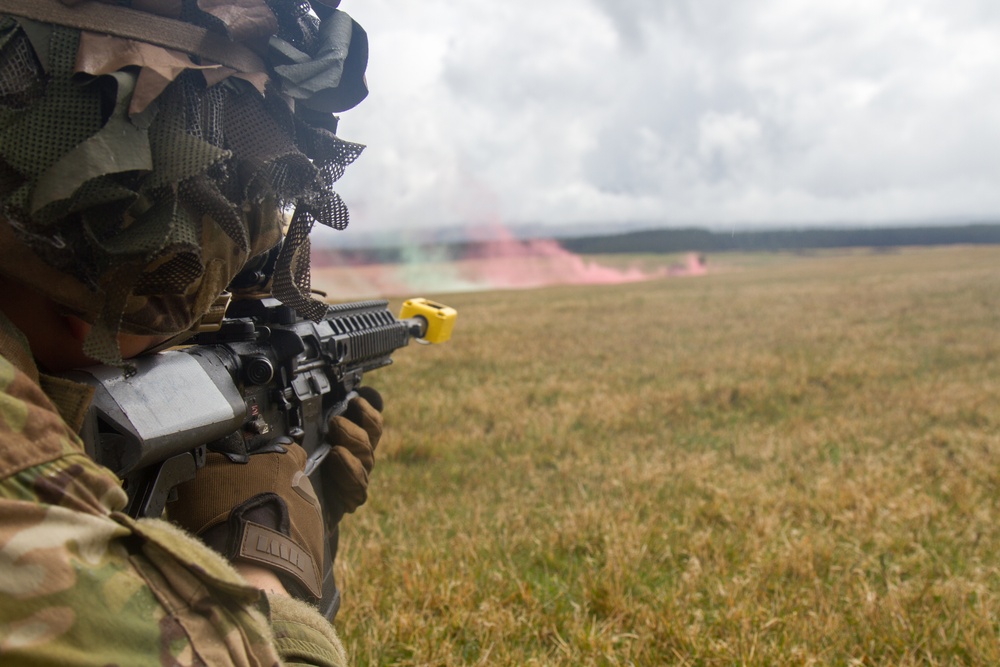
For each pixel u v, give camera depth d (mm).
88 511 749
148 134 870
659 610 3312
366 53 1227
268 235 1139
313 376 1721
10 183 815
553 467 6344
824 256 83438
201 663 757
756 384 9305
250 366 1438
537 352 13883
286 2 1151
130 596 737
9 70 812
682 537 4266
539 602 3432
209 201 920
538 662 2887
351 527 4570
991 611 3281
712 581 3641
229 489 1303
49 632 669
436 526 4656
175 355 1253
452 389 10047
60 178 791
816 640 3076
